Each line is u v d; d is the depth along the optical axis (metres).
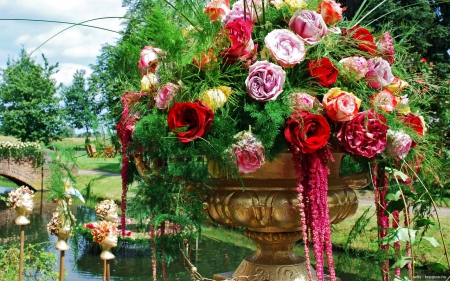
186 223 1.09
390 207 1.19
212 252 6.64
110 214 1.70
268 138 1.03
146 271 6.29
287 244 1.28
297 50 1.08
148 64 1.18
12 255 3.11
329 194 1.18
